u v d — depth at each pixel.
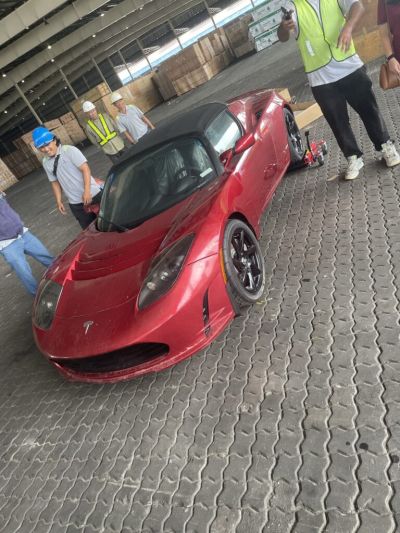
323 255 2.98
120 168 3.42
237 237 2.68
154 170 3.20
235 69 20.53
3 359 3.76
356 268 2.69
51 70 29.62
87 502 2.04
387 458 1.60
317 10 3.09
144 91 25.25
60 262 3.13
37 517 2.09
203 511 1.74
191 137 3.16
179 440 2.12
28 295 5.00
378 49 7.00
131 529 1.81
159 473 2.00
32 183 18.12
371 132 3.54
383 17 3.08
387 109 4.92
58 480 2.24
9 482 2.38
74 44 24.38
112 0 24.41
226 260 2.43
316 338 2.31
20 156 25.03
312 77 3.36
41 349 2.55
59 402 2.87
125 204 3.18
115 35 30.75
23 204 13.05
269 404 2.07
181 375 2.54
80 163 4.28
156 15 31.39
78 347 2.33
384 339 2.10
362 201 3.38
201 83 22.42
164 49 39.06
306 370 2.15
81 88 38.69
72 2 18.69
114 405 2.58
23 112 37.34
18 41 19.89
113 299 2.41
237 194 2.79
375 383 1.91
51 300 2.76
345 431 1.77
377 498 1.49
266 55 19.14
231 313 2.48
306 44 3.23
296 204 3.87
